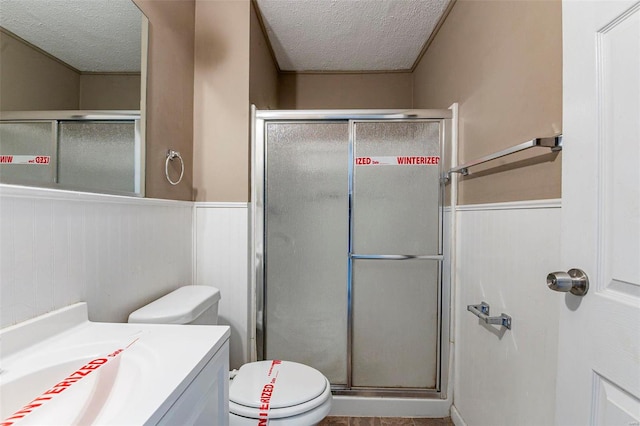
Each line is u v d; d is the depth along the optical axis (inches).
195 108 63.0
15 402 21.4
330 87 102.1
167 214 52.1
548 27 35.1
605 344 22.4
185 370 22.2
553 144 32.2
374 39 80.8
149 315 39.0
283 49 86.5
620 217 21.7
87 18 35.7
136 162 44.3
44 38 30.0
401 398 62.7
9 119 26.3
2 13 25.9
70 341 27.5
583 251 24.7
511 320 42.3
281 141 64.6
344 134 64.0
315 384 41.0
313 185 64.4
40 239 28.1
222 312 63.0
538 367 36.6
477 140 53.1
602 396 22.7
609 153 22.6
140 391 19.5
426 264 63.5
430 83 81.5
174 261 54.5
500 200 45.5
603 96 23.1
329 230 64.4
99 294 35.7
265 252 64.9
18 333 25.1
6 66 26.1
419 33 77.3
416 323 63.9
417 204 63.3
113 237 38.3
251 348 63.9
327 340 64.6
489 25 49.1
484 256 50.1
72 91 33.4
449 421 61.4
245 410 36.4
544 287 35.7
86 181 35.2
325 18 71.3
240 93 62.7
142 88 45.4
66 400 20.8
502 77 45.1
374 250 63.8
